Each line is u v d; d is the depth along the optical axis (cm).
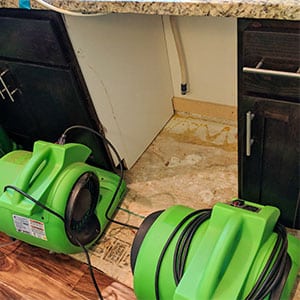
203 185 138
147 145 158
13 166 114
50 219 105
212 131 160
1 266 125
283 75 77
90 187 116
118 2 85
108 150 134
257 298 72
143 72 142
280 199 106
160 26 143
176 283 81
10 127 153
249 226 78
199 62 150
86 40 109
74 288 115
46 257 125
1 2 99
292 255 88
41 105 131
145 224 97
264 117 88
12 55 117
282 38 72
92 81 117
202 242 79
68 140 138
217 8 73
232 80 147
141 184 143
